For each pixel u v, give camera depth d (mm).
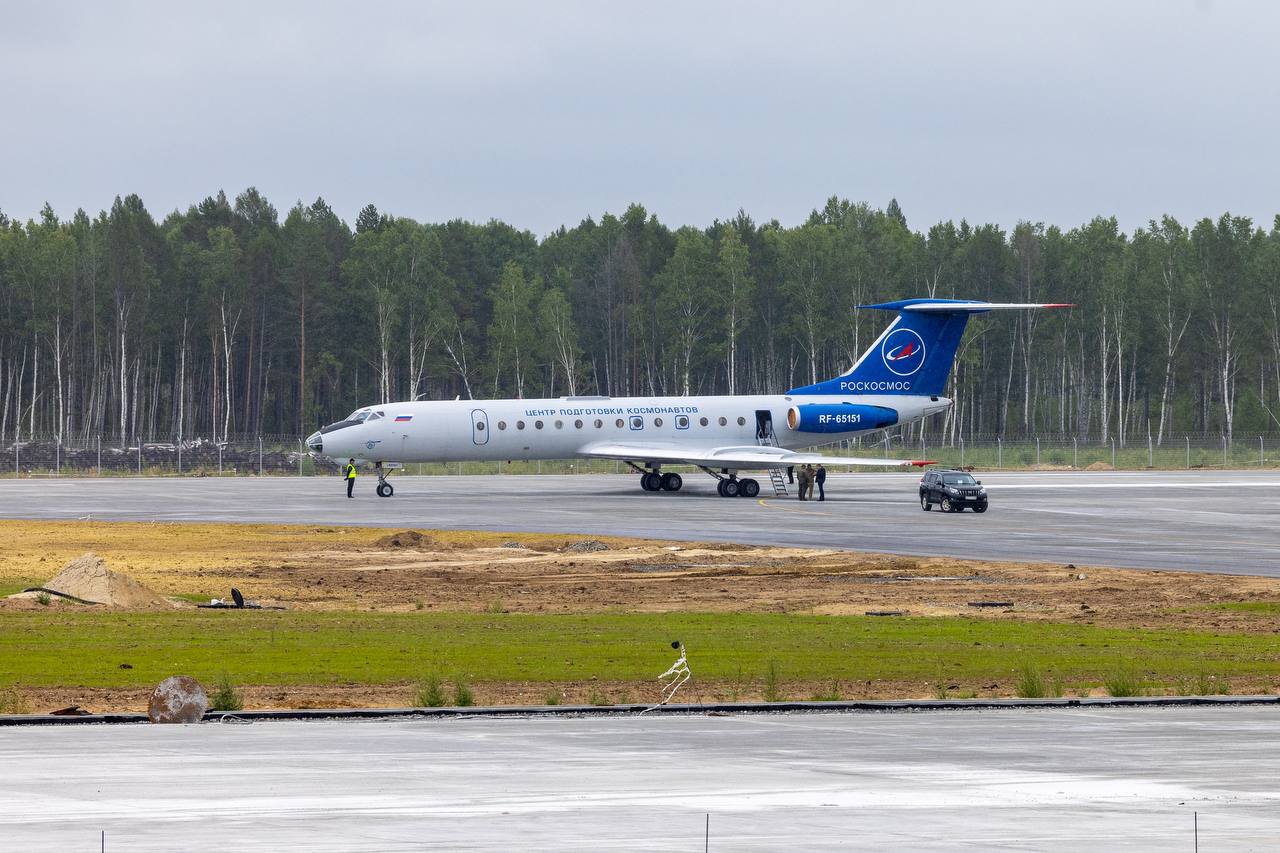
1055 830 52406
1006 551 188250
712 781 60656
